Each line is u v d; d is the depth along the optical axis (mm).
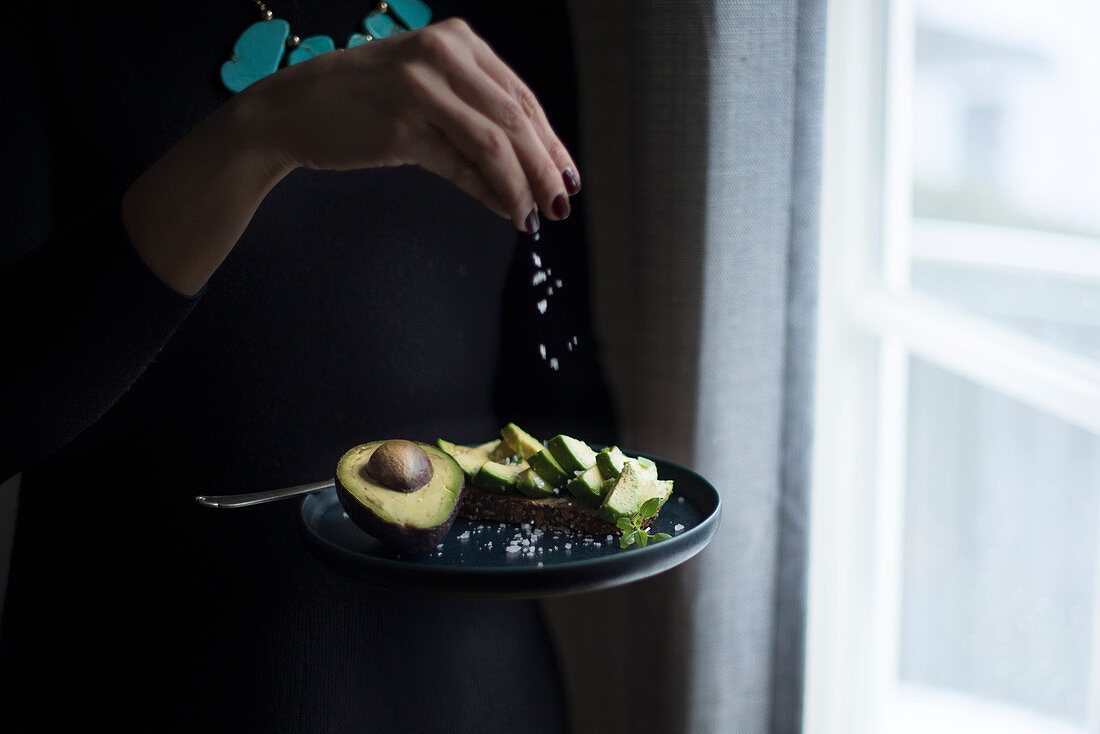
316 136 607
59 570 750
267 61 770
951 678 1820
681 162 896
